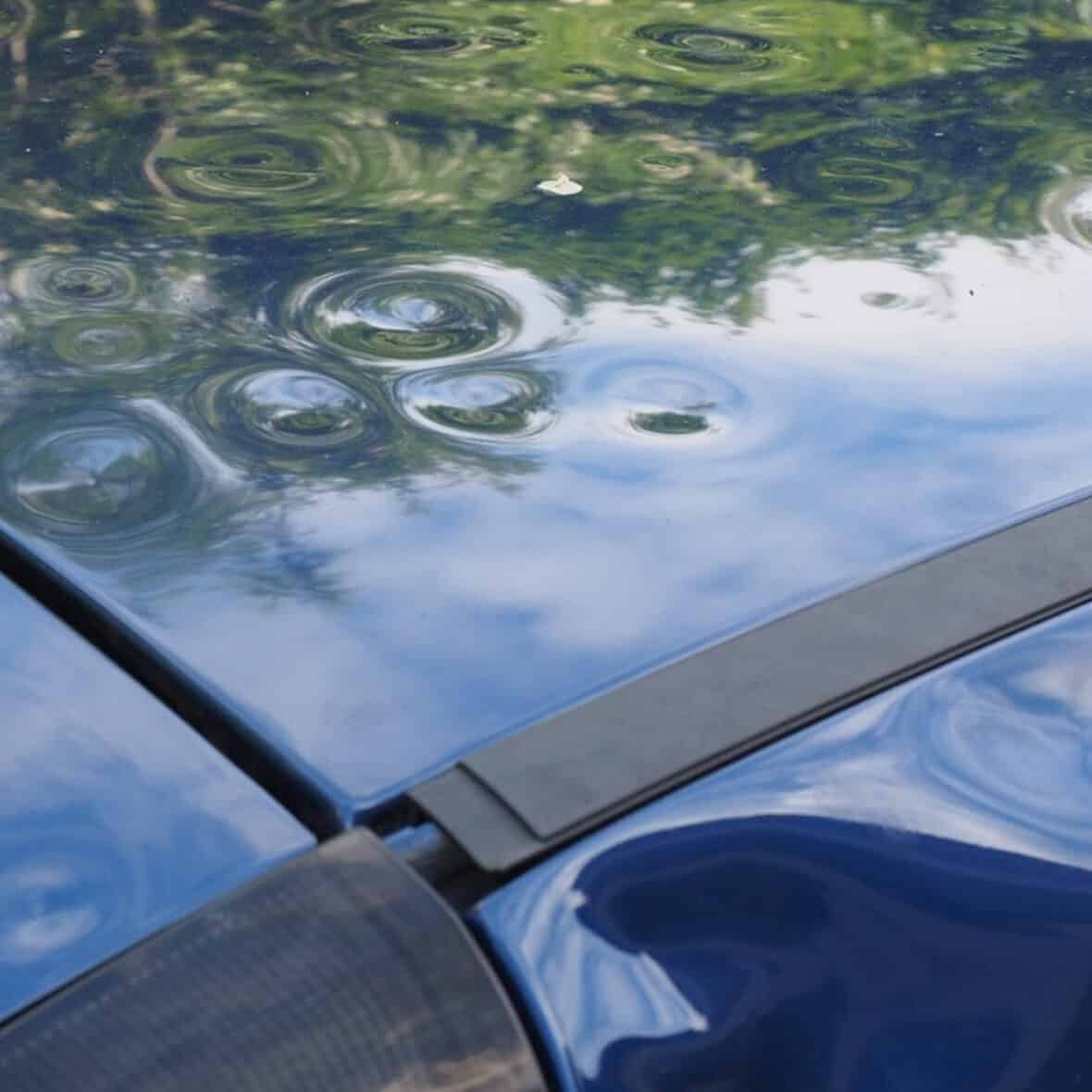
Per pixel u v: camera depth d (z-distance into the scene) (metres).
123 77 1.37
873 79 1.42
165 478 0.91
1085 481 0.96
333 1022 0.63
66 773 0.73
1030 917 0.77
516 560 0.85
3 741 0.74
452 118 1.32
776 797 0.75
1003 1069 0.77
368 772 0.73
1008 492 0.94
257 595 0.83
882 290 1.12
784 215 1.21
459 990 0.65
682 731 0.77
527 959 0.68
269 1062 0.62
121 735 0.75
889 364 1.04
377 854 0.69
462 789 0.73
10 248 1.13
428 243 1.15
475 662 0.79
